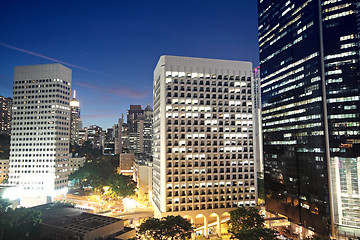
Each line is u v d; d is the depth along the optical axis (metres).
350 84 102.19
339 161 101.62
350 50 103.25
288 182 127.94
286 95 132.25
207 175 123.94
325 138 105.81
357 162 98.38
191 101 126.50
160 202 121.44
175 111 124.25
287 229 127.69
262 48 158.50
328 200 102.69
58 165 196.12
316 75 110.94
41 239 87.62
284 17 135.62
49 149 193.00
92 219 95.25
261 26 160.00
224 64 132.88
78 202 178.50
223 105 129.75
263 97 155.88
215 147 126.50
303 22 120.12
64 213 104.38
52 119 193.75
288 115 130.25
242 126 130.75
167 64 126.00
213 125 127.38
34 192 190.75
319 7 111.38
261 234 75.31
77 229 83.44
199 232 122.62
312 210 110.25
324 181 104.19
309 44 115.69
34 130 195.00
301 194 118.06
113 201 181.75
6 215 78.69
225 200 124.25
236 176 126.81
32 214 83.19
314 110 111.62
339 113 103.25
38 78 197.50
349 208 98.44
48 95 195.50
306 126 116.38
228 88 131.38
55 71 196.00
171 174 120.62
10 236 75.38
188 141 124.06
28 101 197.25
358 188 97.50
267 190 147.25
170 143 122.44
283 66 135.62
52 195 189.25
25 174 193.00
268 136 148.50
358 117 99.69
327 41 108.00
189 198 120.94
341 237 98.56
